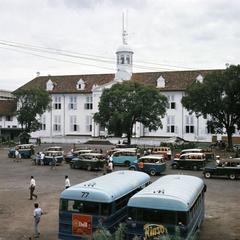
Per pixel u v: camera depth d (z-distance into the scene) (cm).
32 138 8606
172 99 8494
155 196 1566
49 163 4819
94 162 4319
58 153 4891
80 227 1691
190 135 8331
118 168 4488
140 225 1565
